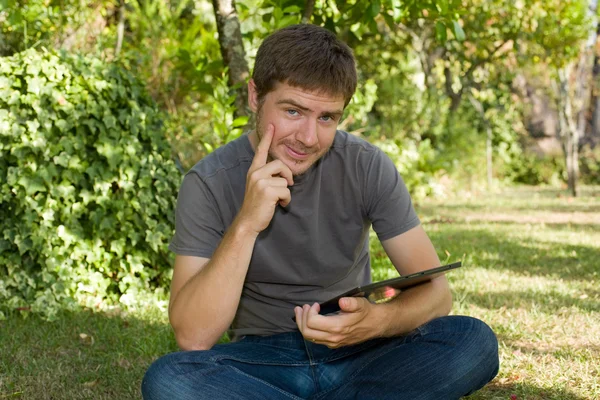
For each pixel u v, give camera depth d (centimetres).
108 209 495
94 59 493
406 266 243
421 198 1470
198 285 221
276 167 220
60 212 480
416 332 235
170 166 521
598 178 2152
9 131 460
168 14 843
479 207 1298
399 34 1547
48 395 318
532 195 1647
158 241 504
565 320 425
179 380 207
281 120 218
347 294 213
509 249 732
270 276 242
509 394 305
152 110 516
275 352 239
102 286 496
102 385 333
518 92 2209
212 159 243
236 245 219
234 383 209
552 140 2255
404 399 223
